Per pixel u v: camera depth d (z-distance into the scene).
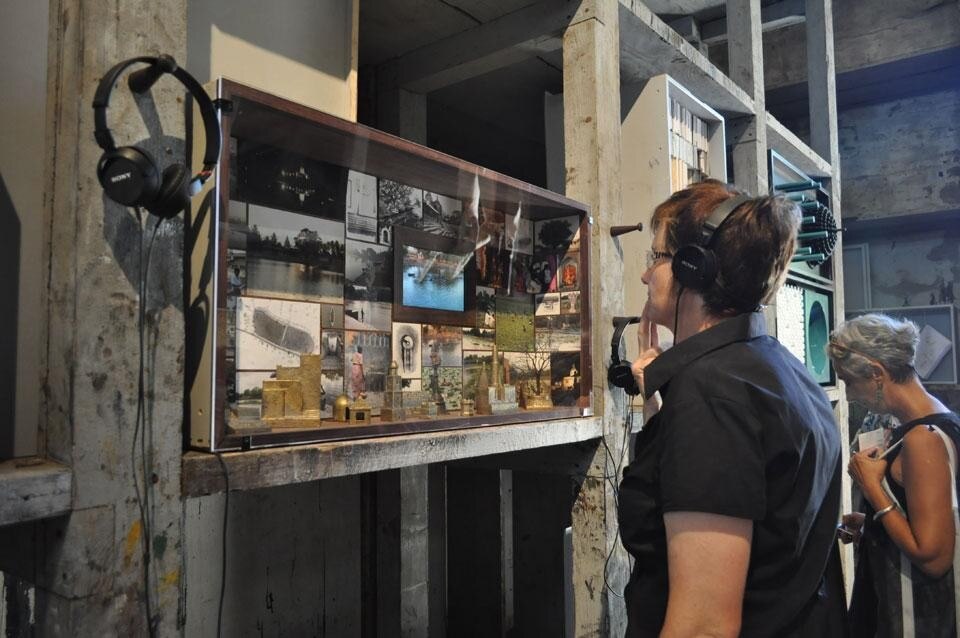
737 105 2.89
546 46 2.08
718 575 0.78
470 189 1.54
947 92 4.92
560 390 1.79
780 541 0.86
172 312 0.91
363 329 1.36
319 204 1.28
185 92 0.96
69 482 0.80
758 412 0.84
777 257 0.95
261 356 1.13
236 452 0.97
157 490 0.88
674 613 0.79
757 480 0.80
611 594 1.82
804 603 0.89
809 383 0.99
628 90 2.33
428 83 2.39
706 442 0.81
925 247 5.33
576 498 1.89
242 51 1.44
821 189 3.44
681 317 1.03
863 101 5.20
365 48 2.34
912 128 5.03
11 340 1.03
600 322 1.83
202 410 0.96
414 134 2.48
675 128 2.38
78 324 0.81
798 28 4.91
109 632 0.83
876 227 5.40
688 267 0.96
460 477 3.12
